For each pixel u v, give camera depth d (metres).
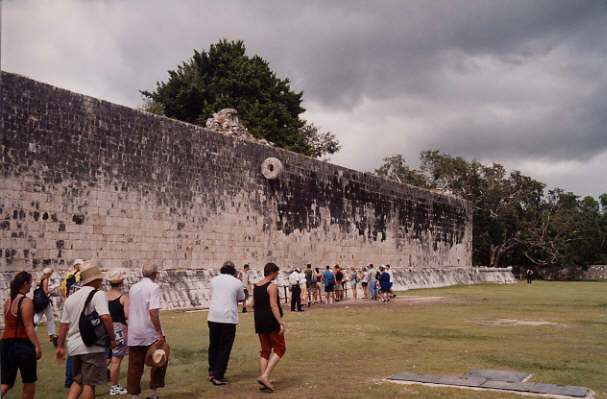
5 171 16.56
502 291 35.66
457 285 43.38
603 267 69.50
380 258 36.59
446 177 64.12
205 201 23.67
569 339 12.52
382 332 13.95
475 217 64.75
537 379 8.08
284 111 49.28
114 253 19.64
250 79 48.47
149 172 21.25
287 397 7.32
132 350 7.15
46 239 17.50
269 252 27.08
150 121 21.47
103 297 6.57
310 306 23.38
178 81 47.62
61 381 8.62
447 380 7.96
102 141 19.53
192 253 22.86
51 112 17.97
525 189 65.00
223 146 24.86
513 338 12.73
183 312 19.12
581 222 67.00
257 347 11.71
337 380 8.30
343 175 33.38
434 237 43.72
